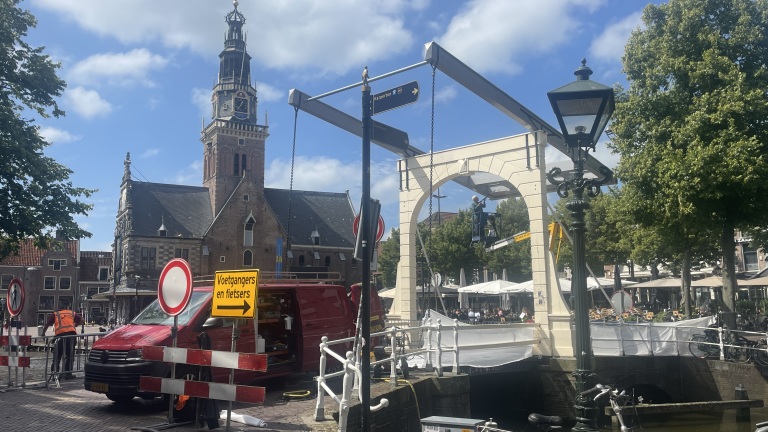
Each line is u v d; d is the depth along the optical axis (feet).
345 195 273.13
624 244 112.57
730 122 56.90
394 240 200.34
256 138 238.48
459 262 157.58
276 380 39.52
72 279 235.61
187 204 226.79
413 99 22.27
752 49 61.41
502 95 49.16
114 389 29.35
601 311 97.71
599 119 22.30
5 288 222.69
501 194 73.77
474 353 46.96
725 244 61.00
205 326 25.22
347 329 41.27
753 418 49.06
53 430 25.52
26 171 60.90
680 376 56.13
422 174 61.36
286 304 38.65
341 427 23.34
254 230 222.89
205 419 24.44
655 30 67.10
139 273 203.51
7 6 61.52
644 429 46.32
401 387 33.99
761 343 54.44
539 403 50.42
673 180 58.80
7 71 60.85
